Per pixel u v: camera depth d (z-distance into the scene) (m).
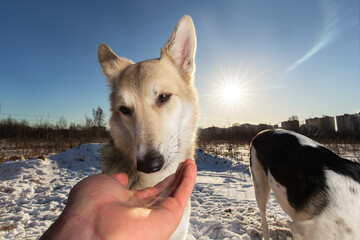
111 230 0.14
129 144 0.32
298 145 0.41
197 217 0.59
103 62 0.40
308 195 0.32
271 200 0.73
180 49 0.39
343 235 0.28
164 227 0.17
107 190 0.18
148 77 0.32
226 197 0.76
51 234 0.14
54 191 0.84
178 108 0.33
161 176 0.31
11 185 0.86
